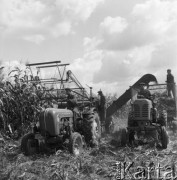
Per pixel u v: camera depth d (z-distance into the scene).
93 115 11.73
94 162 8.56
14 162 8.73
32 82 13.80
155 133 11.46
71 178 7.10
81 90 14.21
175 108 14.16
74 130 11.02
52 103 13.84
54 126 9.86
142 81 15.36
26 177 7.21
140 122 11.54
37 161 8.70
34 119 13.41
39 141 10.45
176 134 14.09
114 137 14.34
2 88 13.16
